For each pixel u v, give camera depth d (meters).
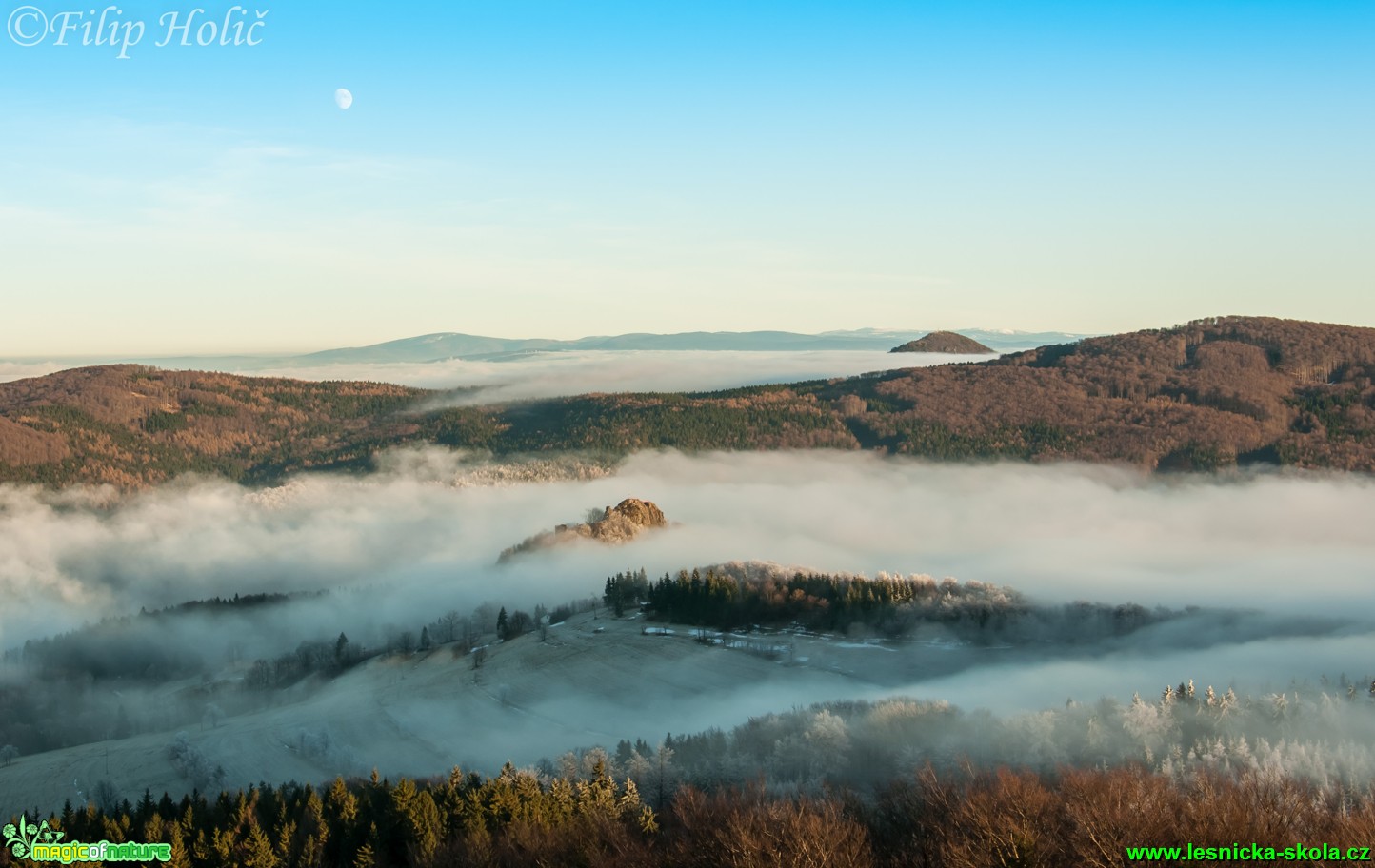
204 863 103.56
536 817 105.56
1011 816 92.38
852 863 90.94
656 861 97.31
